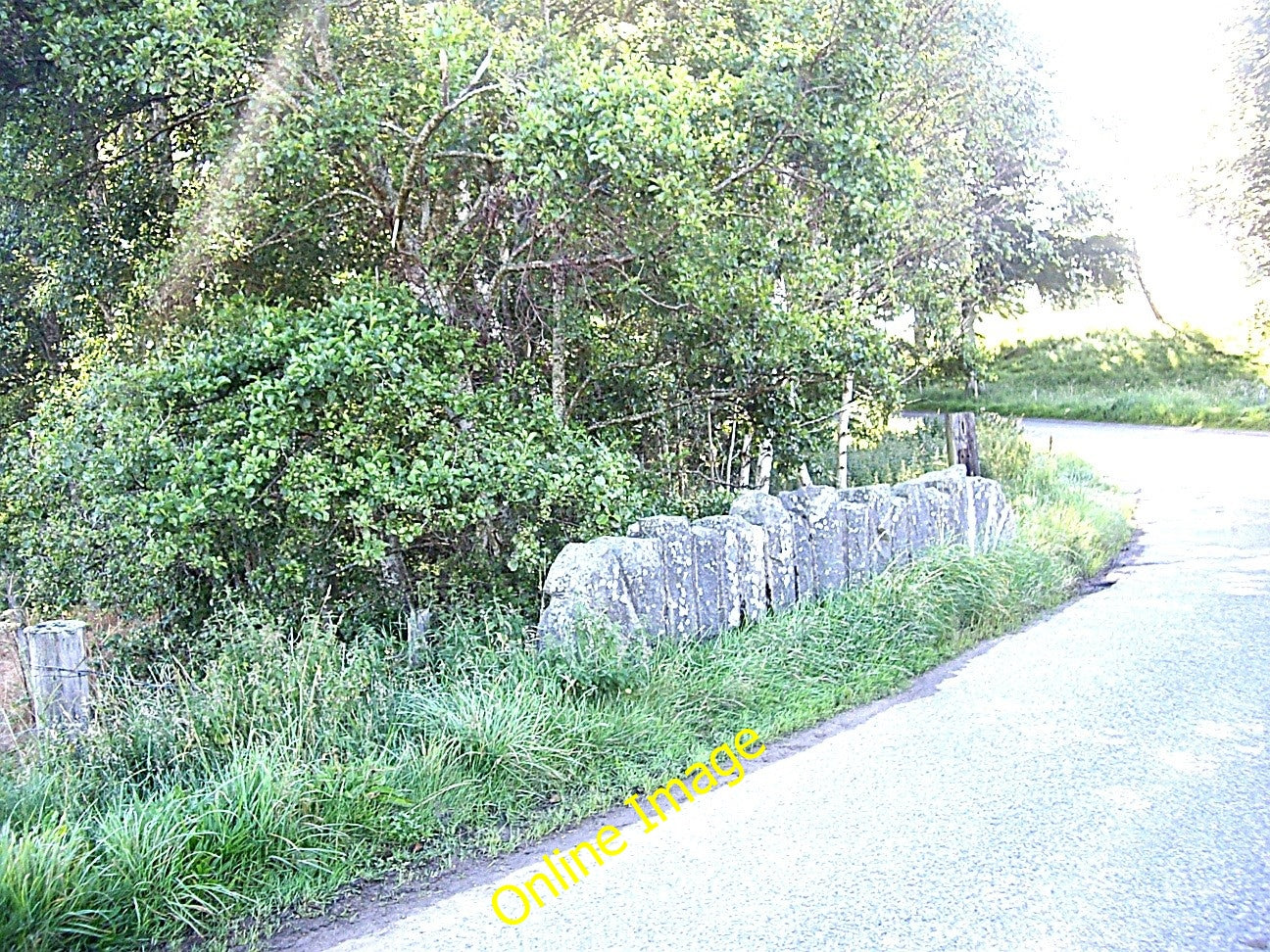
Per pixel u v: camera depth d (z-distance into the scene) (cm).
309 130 808
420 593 797
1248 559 1056
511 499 777
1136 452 2073
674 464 1039
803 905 420
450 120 829
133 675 712
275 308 840
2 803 476
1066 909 408
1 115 881
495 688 586
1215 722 604
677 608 736
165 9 759
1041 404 3011
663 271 904
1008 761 558
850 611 779
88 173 942
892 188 927
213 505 712
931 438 1666
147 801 476
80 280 968
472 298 931
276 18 820
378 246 913
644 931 406
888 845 468
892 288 1210
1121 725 604
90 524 780
